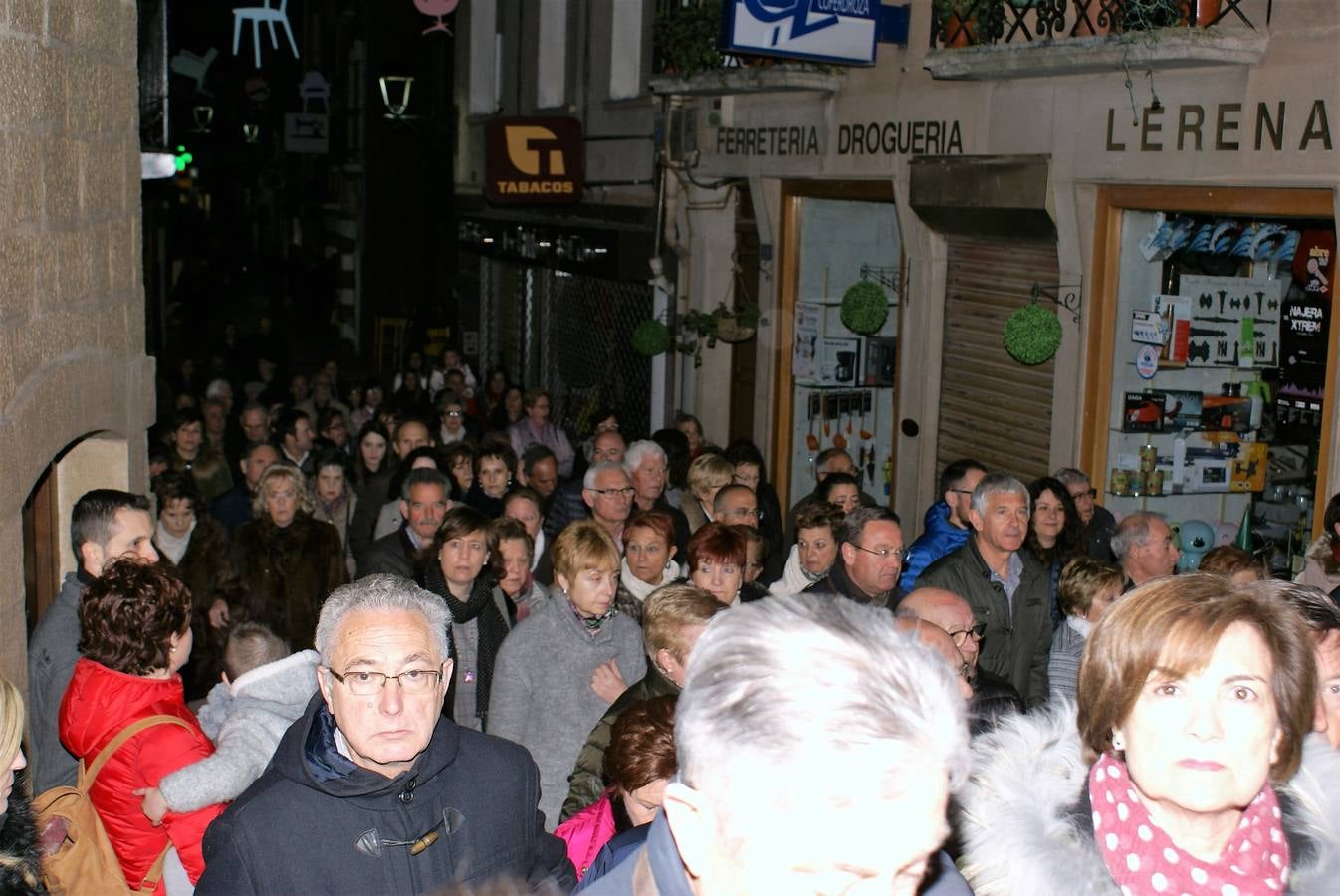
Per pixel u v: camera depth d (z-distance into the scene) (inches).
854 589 257.4
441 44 1032.8
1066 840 95.9
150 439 478.9
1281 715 93.4
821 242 514.9
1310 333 329.4
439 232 1059.9
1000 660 257.6
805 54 414.0
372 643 129.8
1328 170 302.0
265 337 946.7
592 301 706.2
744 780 60.9
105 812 160.4
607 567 221.1
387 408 542.9
